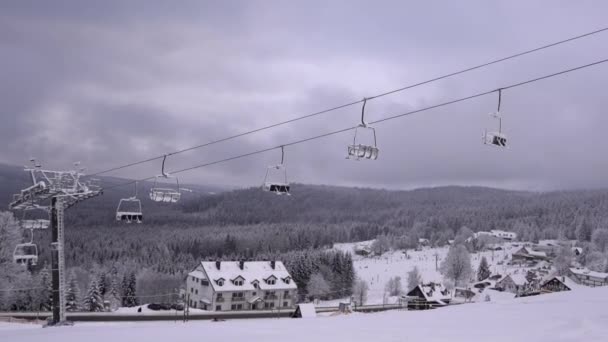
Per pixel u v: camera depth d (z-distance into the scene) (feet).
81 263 487.20
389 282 424.87
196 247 588.91
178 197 95.81
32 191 109.29
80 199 114.62
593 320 43.80
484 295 342.03
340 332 47.44
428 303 269.44
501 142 57.00
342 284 394.32
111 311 233.96
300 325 58.34
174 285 391.65
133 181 105.19
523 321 47.44
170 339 50.42
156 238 630.33
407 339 40.83
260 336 48.01
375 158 64.59
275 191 75.56
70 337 58.13
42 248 379.76
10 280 203.10
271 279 311.88
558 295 76.43
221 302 295.28
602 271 497.05
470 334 41.86
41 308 238.68
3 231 194.59
